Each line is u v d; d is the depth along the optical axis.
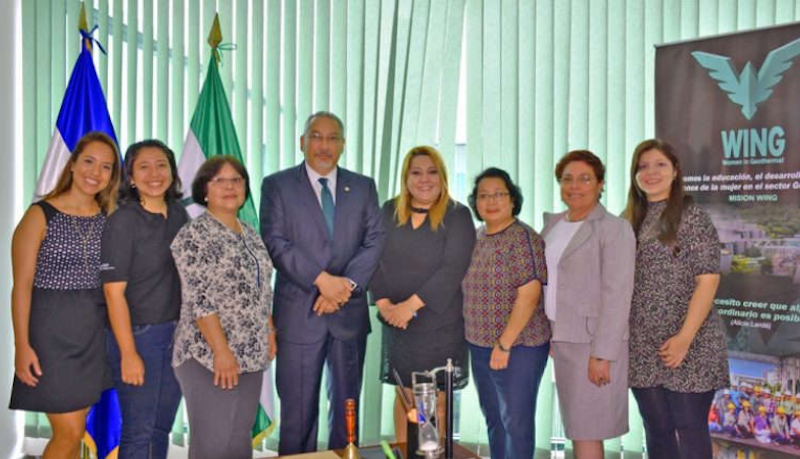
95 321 2.69
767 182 2.92
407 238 2.98
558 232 2.81
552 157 3.63
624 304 2.58
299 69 3.78
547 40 3.61
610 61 3.59
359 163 3.72
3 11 3.63
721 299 3.04
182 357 2.53
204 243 2.49
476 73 3.64
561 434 3.73
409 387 2.95
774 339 2.93
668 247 2.56
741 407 3.02
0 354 3.61
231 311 2.52
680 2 3.49
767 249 2.93
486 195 2.80
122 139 3.82
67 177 2.68
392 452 2.21
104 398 3.31
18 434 3.79
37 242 2.61
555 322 2.72
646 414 2.67
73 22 3.80
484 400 2.89
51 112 3.82
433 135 3.71
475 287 2.85
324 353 3.00
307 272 2.88
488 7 3.66
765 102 2.91
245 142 3.79
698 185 3.08
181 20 3.80
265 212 2.96
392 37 3.68
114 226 2.61
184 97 3.82
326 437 3.75
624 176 3.57
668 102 3.13
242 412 2.59
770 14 3.44
